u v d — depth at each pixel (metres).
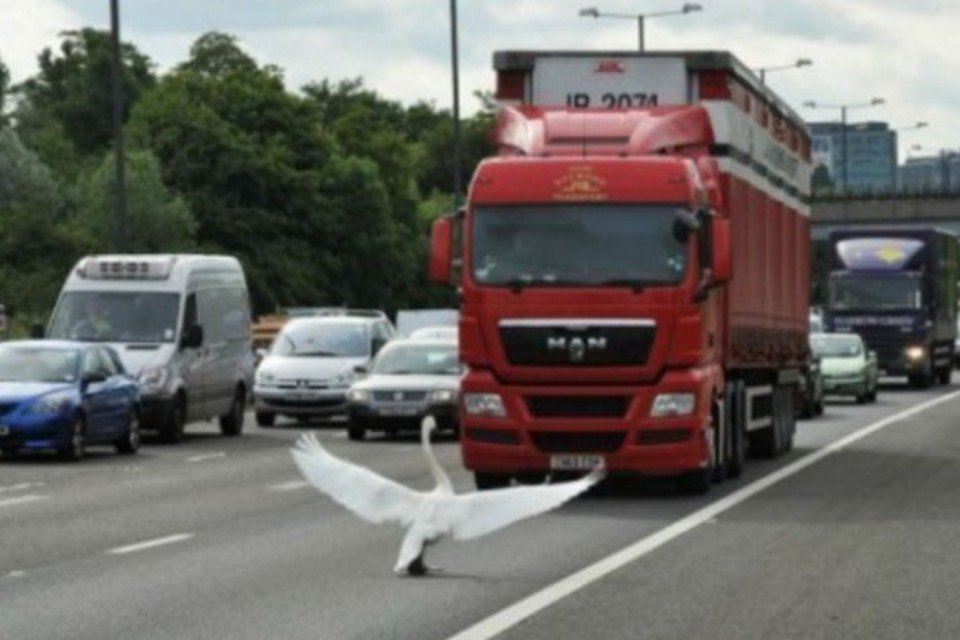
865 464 43.38
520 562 25.05
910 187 157.75
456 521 21.03
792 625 19.72
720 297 36.56
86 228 159.38
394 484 21.28
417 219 195.25
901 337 91.12
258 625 19.83
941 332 95.38
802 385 50.00
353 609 20.89
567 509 32.56
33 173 167.62
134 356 51.47
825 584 22.92
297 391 59.53
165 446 50.81
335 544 27.52
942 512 31.97
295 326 61.91
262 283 168.25
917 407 73.50
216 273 55.28
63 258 151.75
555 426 33.81
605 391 33.81
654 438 33.81
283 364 60.09
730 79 37.88
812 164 52.25
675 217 33.94
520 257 34.03
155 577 23.84
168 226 159.88
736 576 23.62
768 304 42.78
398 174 196.00
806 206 50.47
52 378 45.66
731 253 34.53
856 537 28.16
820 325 103.44
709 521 30.50
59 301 52.88
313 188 172.62
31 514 32.22
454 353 54.94
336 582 23.19
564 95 37.59
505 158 34.47
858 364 75.75
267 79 174.38
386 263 178.25
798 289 48.41
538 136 35.19
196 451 48.84
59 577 23.88
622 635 19.03
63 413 44.56
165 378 51.19
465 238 34.22
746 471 41.19
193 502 34.44
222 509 33.06
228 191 169.88
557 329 33.81
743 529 29.27
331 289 174.75
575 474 34.78
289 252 171.12
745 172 39.66
